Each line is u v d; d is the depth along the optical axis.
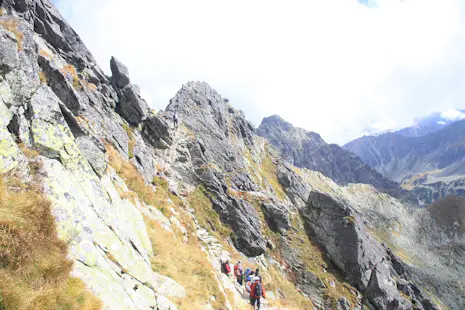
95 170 18.38
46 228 10.27
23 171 11.60
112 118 35.12
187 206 38.53
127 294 12.30
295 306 34.97
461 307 92.81
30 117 14.37
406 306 48.41
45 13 33.41
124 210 18.67
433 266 128.25
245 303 23.02
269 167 89.62
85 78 35.53
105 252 13.06
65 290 9.46
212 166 50.34
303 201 80.06
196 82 81.50
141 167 33.66
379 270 50.50
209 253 29.38
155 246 19.86
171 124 52.31
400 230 159.00
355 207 161.25
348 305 42.69
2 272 8.15
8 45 15.02
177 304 15.35
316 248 52.34
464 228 160.88
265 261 43.34
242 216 44.38
